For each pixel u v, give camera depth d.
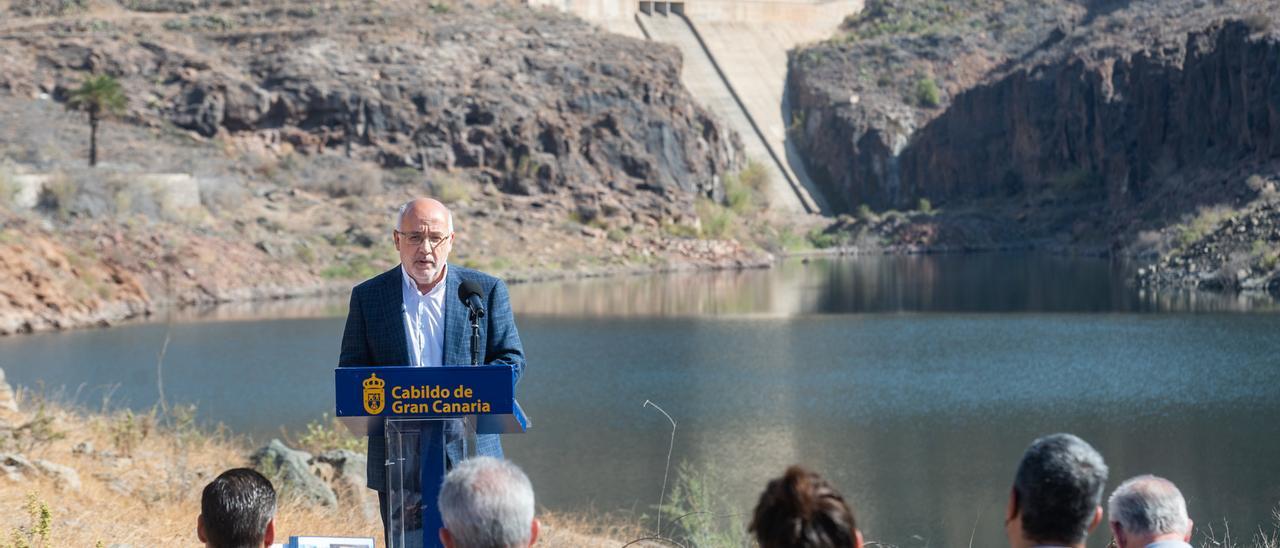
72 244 92.62
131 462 19.72
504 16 181.00
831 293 97.38
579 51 171.38
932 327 68.62
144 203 106.06
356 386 8.02
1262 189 119.06
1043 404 41.97
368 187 136.62
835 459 33.97
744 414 41.47
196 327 74.06
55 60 147.88
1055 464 6.45
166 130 142.88
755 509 5.73
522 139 152.62
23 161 123.56
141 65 150.12
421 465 8.23
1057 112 167.88
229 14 171.25
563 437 37.53
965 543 25.12
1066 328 65.19
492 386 7.96
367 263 112.06
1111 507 7.61
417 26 166.38
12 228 83.50
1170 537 7.32
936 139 183.88
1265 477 30.39
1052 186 165.25
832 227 166.88
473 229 132.50
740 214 167.88
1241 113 127.69
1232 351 53.44
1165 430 36.88
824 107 196.25
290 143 147.50
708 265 136.50
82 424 23.08
